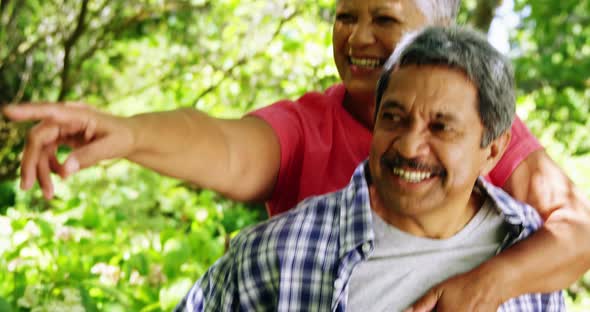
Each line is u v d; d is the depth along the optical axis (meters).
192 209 6.89
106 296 3.39
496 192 1.99
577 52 9.02
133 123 1.55
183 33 7.85
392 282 1.83
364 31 2.12
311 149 2.10
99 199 7.83
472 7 8.04
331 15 6.98
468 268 1.89
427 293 1.81
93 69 8.55
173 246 3.71
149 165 1.65
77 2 7.28
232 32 6.93
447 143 1.75
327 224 1.88
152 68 8.02
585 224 2.04
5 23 7.01
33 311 3.07
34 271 3.46
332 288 1.81
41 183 1.38
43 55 7.84
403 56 1.81
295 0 6.54
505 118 1.83
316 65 6.36
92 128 1.43
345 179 2.11
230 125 1.94
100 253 3.83
